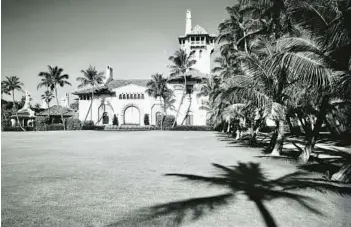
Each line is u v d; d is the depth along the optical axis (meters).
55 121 63.06
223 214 5.06
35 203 5.64
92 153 14.49
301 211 5.30
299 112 15.09
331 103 11.24
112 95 54.53
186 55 49.41
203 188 6.96
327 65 8.32
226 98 15.34
